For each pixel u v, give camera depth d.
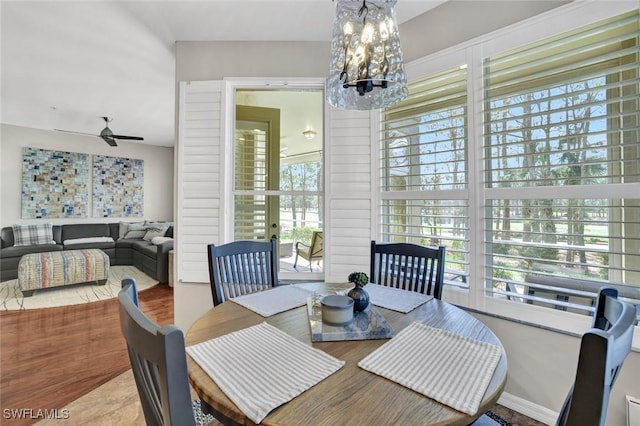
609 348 0.52
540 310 1.63
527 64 1.66
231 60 2.44
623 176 1.44
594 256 1.54
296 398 0.69
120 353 2.36
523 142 1.69
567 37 1.57
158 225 6.12
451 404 0.68
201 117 2.41
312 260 2.56
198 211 2.40
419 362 0.85
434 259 1.63
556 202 1.65
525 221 1.71
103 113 4.45
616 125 1.48
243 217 2.57
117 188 6.36
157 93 3.63
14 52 2.65
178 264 2.42
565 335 1.55
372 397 0.70
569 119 1.58
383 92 1.51
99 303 3.50
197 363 0.84
